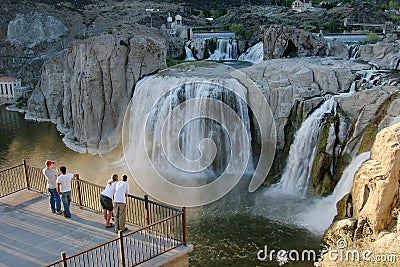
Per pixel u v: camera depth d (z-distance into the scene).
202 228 24.05
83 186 20.84
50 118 46.62
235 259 21.30
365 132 26.33
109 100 38.03
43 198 19.38
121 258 13.98
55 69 45.72
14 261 14.80
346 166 26.72
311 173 28.23
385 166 20.52
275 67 34.09
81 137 38.94
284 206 26.53
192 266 20.84
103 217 17.55
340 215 23.16
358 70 32.94
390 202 20.33
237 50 50.00
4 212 18.11
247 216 25.17
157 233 16.16
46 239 16.03
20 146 38.69
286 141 31.16
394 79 29.14
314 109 30.19
